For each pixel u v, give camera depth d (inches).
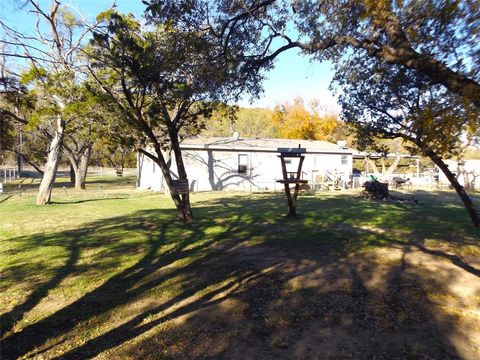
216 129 1621.6
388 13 192.1
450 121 168.9
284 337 168.6
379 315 191.3
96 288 235.6
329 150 1110.4
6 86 191.6
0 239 379.9
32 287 237.6
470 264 283.0
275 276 255.3
